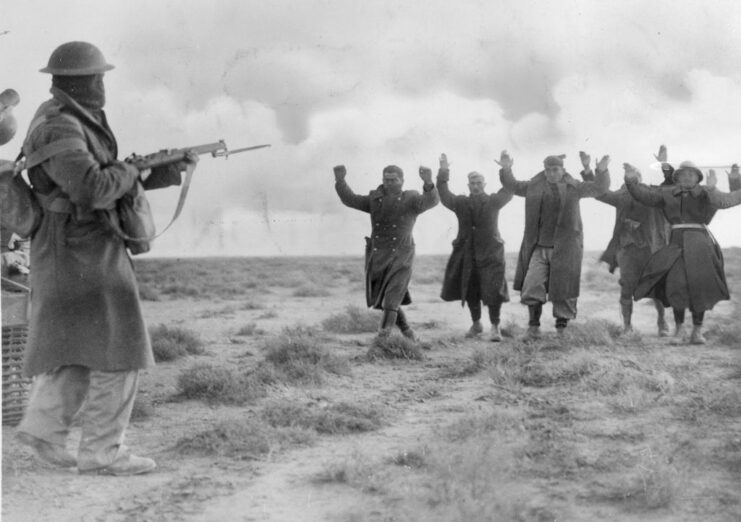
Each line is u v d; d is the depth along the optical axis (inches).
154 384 333.1
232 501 187.2
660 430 240.4
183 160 207.9
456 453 207.8
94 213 197.9
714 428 241.6
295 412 259.9
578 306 710.5
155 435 247.3
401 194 416.8
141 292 885.2
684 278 428.8
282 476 204.5
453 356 407.8
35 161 191.2
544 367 333.7
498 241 466.0
